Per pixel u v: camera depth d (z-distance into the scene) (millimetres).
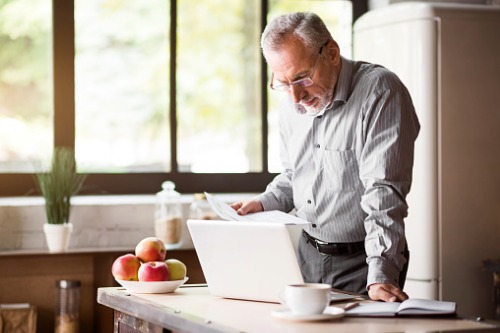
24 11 4617
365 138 2863
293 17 2748
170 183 4594
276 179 3248
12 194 4551
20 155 4594
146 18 4816
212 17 4953
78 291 4332
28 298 4477
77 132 4695
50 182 4297
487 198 4332
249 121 5039
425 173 4250
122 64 4785
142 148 4816
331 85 2865
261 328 1971
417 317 2113
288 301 2115
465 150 4301
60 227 4281
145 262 2674
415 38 4285
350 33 5102
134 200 4660
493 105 4348
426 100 4262
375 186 2711
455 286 4277
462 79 4305
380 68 2912
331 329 1958
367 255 2758
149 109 4832
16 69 4605
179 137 4898
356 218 2975
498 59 4363
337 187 2971
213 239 2438
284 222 2537
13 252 4266
